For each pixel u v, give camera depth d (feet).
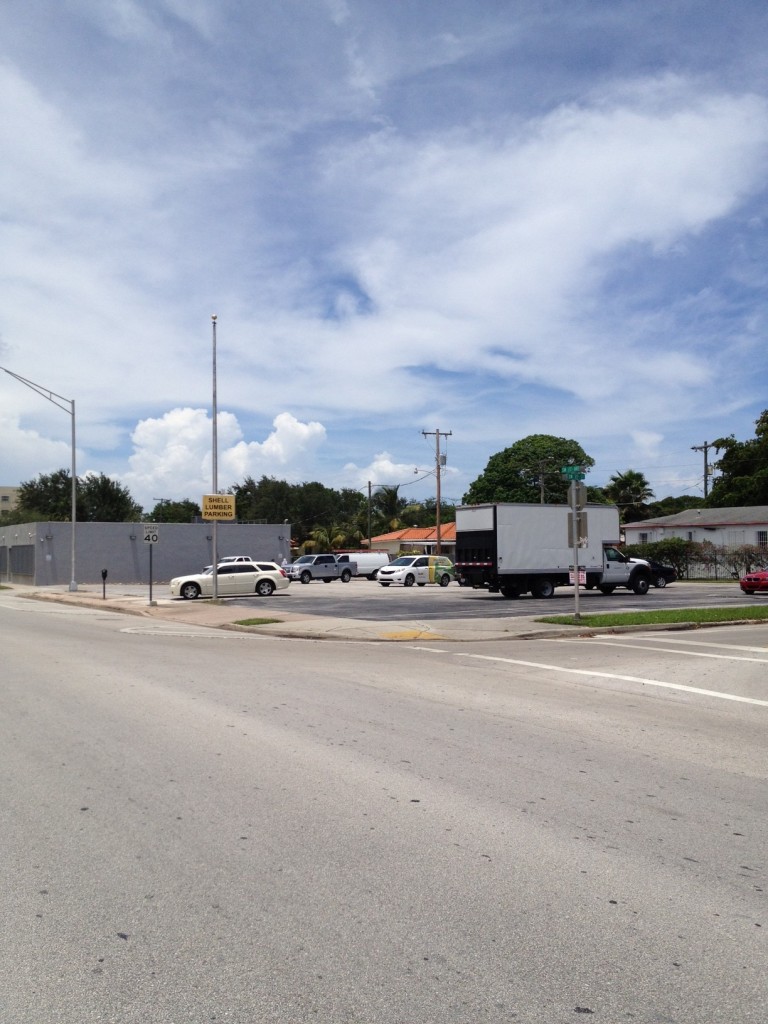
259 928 13.53
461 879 15.55
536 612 81.66
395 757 24.79
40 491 264.11
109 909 14.25
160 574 171.32
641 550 166.30
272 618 75.82
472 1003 11.39
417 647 56.75
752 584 105.60
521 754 25.48
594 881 15.55
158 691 36.29
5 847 17.20
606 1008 11.29
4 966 12.39
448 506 355.15
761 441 207.21
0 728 28.48
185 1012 11.19
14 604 112.37
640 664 46.55
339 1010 11.23
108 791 21.09
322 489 348.59
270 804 20.02
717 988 11.81
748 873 16.06
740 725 30.55
